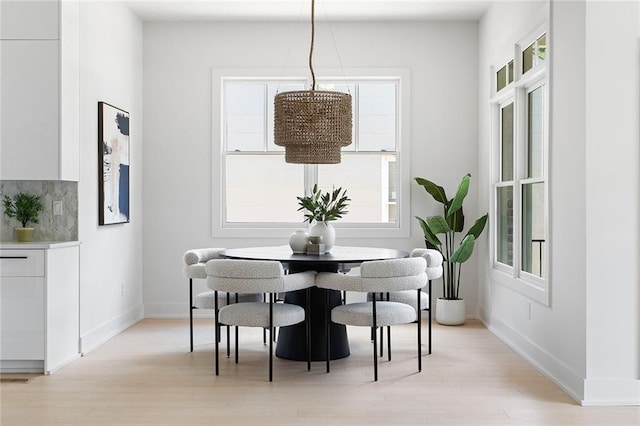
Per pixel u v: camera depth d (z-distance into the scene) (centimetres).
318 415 361
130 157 629
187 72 670
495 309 598
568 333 409
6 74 470
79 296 503
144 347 532
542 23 461
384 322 430
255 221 683
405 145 671
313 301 486
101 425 345
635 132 379
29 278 446
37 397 395
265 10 632
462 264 673
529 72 495
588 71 378
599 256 379
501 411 368
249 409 371
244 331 600
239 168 685
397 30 671
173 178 671
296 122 471
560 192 422
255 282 416
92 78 530
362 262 442
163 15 649
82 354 504
